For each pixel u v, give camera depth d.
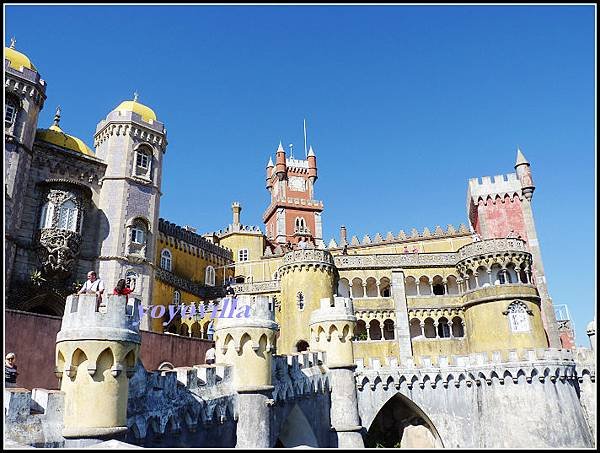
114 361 14.55
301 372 27.25
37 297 36.47
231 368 21.33
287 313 50.88
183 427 17.84
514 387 41.19
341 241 71.69
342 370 30.95
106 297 15.20
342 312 32.09
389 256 57.44
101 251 41.94
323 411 29.30
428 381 42.59
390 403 45.47
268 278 63.09
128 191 44.38
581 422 40.38
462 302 54.56
